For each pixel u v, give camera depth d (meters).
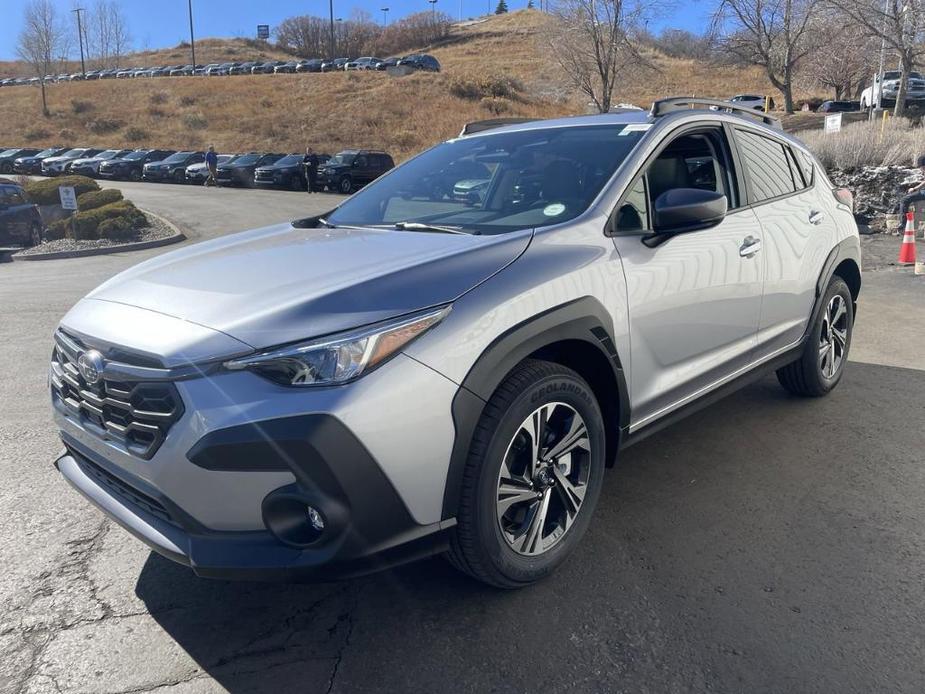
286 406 2.18
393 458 2.27
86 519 3.42
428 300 2.42
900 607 2.69
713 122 3.79
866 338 6.32
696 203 3.01
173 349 2.29
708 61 39.84
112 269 12.99
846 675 2.35
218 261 2.95
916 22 22.67
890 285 8.58
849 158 15.46
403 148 42.25
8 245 16.52
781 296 4.04
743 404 4.77
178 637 2.60
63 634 2.62
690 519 3.34
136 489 2.45
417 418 2.31
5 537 3.26
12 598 2.83
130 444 2.42
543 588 2.84
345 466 2.20
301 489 2.20
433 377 2.34
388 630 2.62
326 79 57.56
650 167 3.38
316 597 2.82
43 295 9.52
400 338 2.31
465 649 2.51
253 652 2.51
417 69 60.88
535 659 2.46
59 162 36.28
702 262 3.38
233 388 2.22
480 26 111.06
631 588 2.83
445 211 3.46
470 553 2.55
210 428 2.20
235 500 2.25
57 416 2.85
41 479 3.83
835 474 3.77
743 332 3.78
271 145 44.09
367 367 2.25
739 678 2.35
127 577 2.96
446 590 2.84
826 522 3.30
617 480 3.73
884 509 3.41
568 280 2.76
